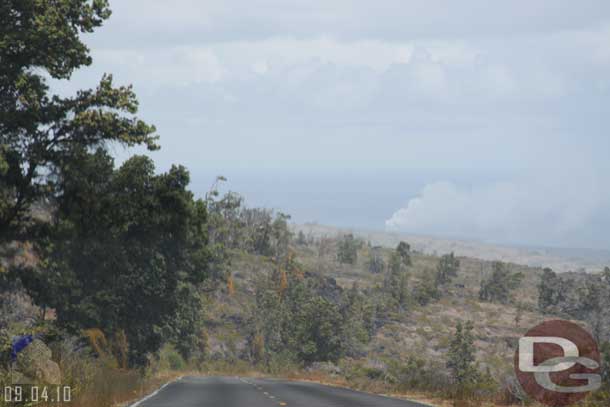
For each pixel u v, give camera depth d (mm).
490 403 40375
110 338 59031
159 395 43875
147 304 63250
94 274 56188
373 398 42688
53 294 51938
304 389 53156
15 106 38625
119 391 39344
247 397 42344
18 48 37250
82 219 41719
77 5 39219
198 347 158625
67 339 50656
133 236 48344
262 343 176875
